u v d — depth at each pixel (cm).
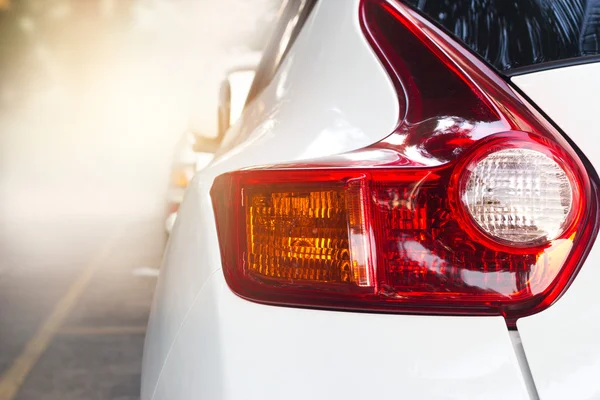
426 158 151
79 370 529
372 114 164
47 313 704
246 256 159
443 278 147
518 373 140
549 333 142
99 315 694
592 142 152
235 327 153
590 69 160
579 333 142
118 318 682
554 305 143
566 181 144
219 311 157
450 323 144
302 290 152
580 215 145
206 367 154
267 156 177
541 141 147
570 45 166
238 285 158
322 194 154
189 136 640
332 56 186
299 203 156
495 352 142
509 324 144
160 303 209
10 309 721
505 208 144
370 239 150
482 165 146
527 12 169
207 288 166
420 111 159
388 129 159
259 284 156
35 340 607
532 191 144
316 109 179
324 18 202
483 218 145
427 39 168
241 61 567
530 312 143
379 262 149
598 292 143
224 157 211
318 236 153
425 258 148
